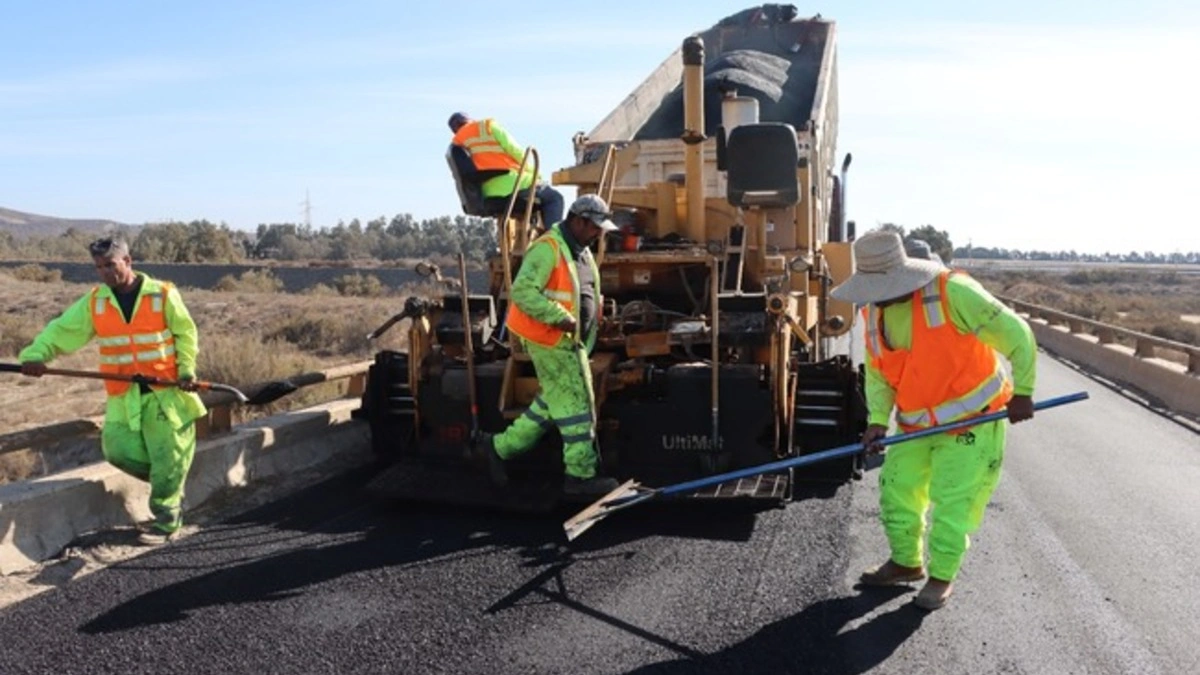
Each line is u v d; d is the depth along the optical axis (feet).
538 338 17.17
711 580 14.89
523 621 13.34
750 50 35.19
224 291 114.62
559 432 18.95
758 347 18.70
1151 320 110.32
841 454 14.60
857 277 13.66
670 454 18.79
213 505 19.22
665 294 21.84
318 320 72.38
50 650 12.44
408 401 20.90
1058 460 24.22
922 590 13.85
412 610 13.71
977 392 13.51
